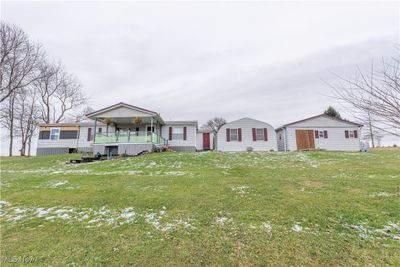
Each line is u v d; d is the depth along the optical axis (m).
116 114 18.03
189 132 21.17
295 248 3.19
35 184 8.47
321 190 6.26
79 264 2.97
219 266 2.82
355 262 2.79
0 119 24.80
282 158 13.36
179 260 2.99
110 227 4.25
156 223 4.38
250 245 3.33
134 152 17.27
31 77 22.98
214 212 4.84
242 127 19.30
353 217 4.27
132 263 2.96
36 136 27.77
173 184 7.61
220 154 15.33
